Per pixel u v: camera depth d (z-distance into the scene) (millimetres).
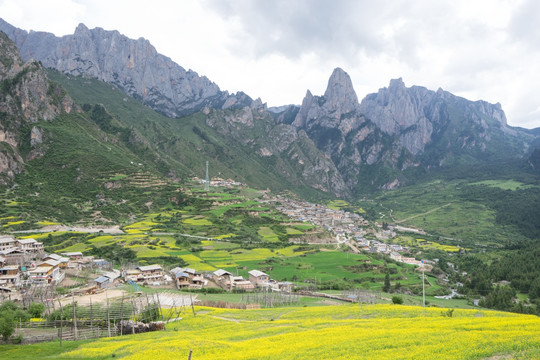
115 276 142000
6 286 121625
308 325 71188
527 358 34594
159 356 50688
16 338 68688
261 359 45281
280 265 189250
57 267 142250
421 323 62656
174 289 141625
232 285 150125
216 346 54906
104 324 81000
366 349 45156
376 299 133500
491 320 60562
